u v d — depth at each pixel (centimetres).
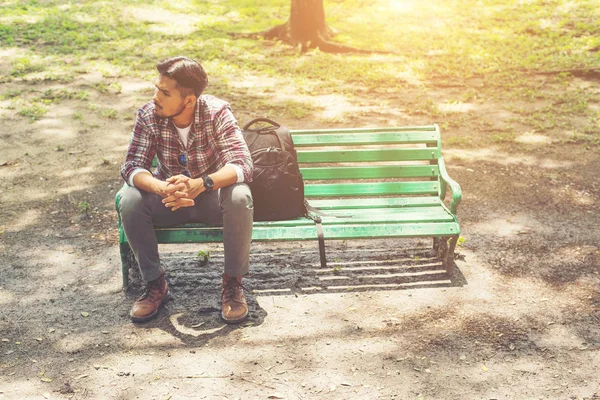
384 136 485
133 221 386
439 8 1633
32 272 461
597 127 799
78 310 412
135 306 400
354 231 423
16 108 852
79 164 677
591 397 331
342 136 484
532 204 587
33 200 588
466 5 1658
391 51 1225
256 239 412
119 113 846
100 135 765
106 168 668
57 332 388
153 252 397
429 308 413
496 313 408
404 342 378
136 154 398
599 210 573
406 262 474
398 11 1609
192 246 502
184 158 403
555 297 427
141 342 379
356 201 480
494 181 640
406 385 341
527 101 916
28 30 1300
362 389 338
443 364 359
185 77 374
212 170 410
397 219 434
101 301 423
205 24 1446
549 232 529
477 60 1153
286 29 1305
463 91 968
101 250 496
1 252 491
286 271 461
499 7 1636
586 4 1597
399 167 484
